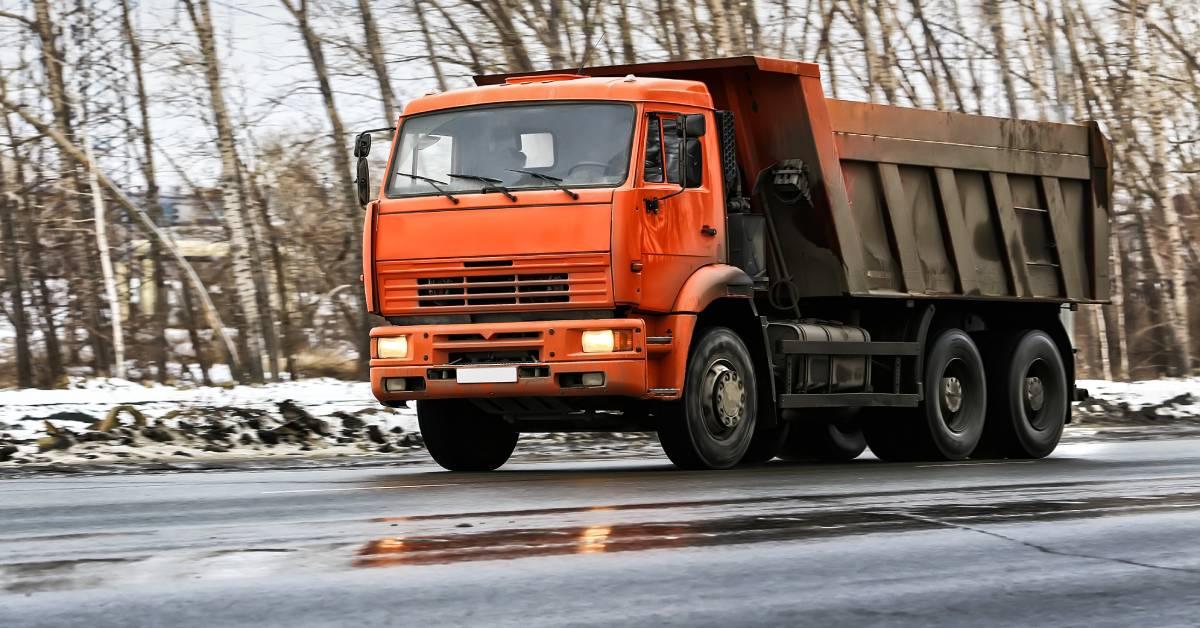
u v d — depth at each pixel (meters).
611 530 7.86
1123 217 44.66
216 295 39.19
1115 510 9.08
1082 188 18.53
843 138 15.55
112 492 10.59
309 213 37.50
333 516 8.59
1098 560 7.01
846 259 15.38
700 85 14.07
